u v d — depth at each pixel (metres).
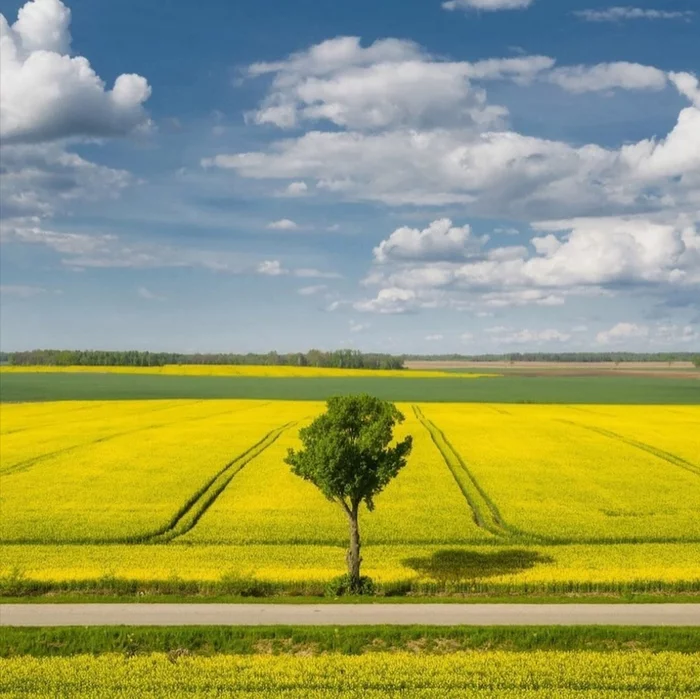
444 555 32.81
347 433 29.38
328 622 24.06
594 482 49.41
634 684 20.12
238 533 36.47
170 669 20.88
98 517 39.31
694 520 39.28
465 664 21.11
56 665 21.02
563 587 28.00
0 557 31.94
